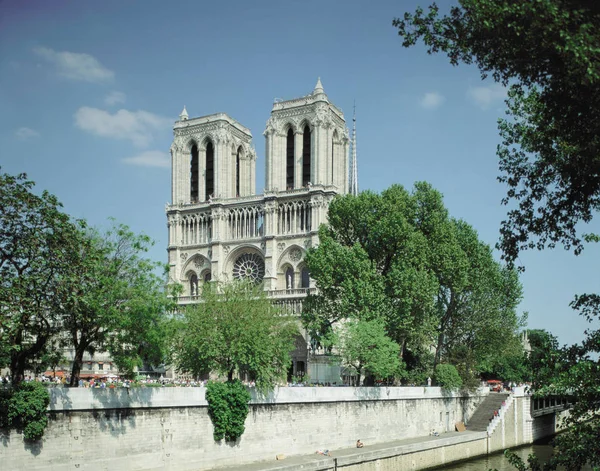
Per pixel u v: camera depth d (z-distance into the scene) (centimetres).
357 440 8256
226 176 16462
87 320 5628
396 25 2761
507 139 3272
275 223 15175
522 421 11075
